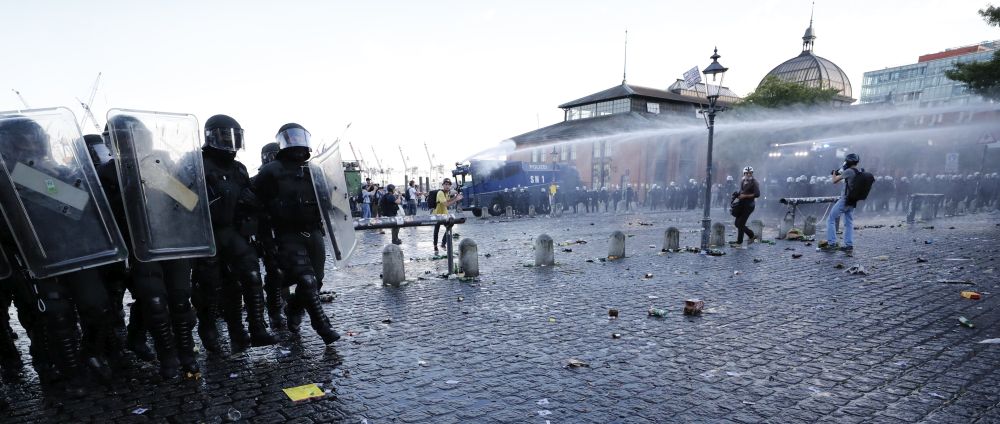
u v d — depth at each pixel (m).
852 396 3.42
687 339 4.73
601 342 4.69
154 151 3.68
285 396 3.57
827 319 5.35
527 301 6.38
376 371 4.03
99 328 3.78
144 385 3.81
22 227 3.18
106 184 3.75
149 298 3.73
